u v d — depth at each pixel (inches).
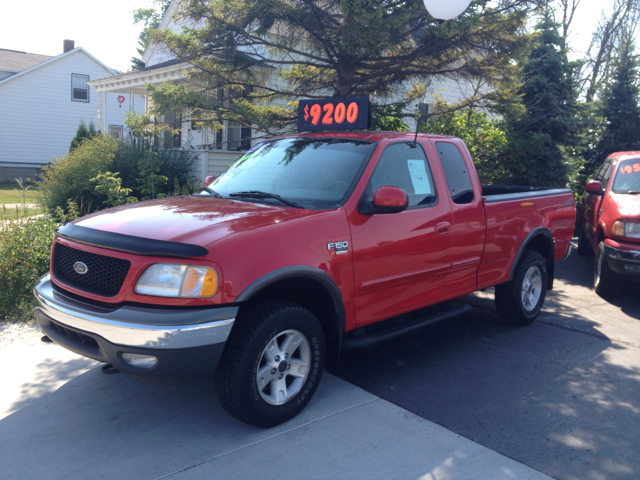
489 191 287.1
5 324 214.4
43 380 164.7
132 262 123.2
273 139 198.4
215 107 358.0
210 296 121.7
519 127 494.6
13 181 1083.3
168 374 120.0
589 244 398.6
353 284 151.9
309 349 143.9
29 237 245.3
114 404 150.3
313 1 313.0
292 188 164.9
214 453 126.5
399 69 337.1
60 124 1125.7
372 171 163.3
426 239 173.8
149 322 118.0
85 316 124.5
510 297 225.5
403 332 172.7
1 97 1057.5
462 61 346.0
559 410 154.4
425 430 140.3
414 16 292.2
